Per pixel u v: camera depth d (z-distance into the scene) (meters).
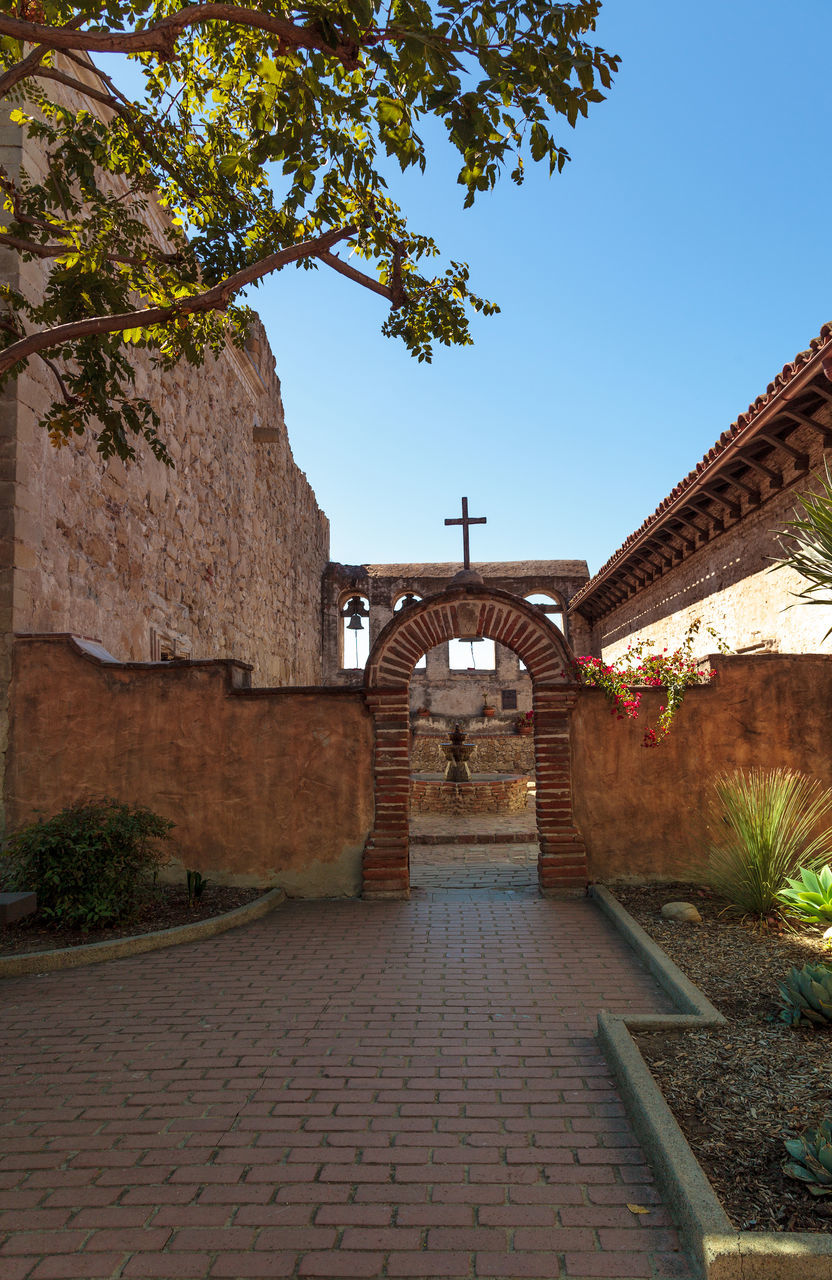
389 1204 2.81
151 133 6.62
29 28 4.28
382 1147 3.18
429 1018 4.58
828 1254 2.31
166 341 7.02
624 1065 3.59
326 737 7.93
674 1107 3.26
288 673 20.48
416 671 24.69
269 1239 2.62
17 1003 4.90
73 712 7.87
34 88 6.71
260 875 7.80
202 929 6.40
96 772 7.83
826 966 4.98
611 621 20.28
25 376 7.83
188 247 7.09
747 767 7.86
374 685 8.00
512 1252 2.55
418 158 4.75
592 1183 2.92
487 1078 3.79
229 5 4.34
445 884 8.52
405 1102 3.56
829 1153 2.64
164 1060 4.04
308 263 6.99
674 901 7.04
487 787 14.44
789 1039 3.90
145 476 10.91
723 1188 2.71
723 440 9.65
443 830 12.20
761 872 6.30
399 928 6.63
